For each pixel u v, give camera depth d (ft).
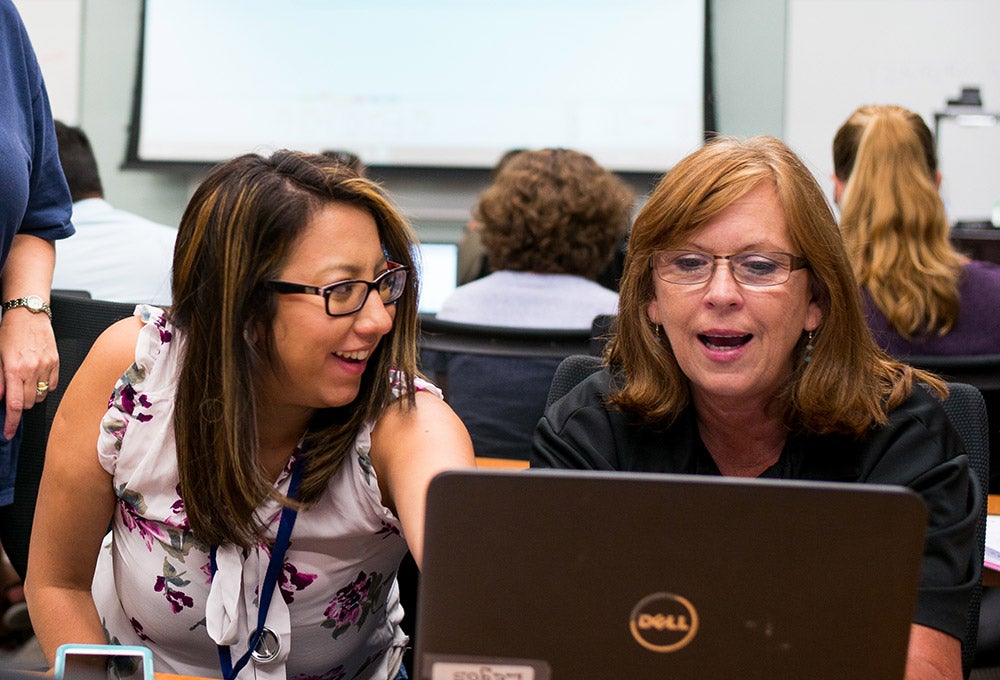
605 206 7.75
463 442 4.00
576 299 7.79
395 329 4.03
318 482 4.02
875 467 4.04
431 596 2.60
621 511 2.55
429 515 2.56
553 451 4.33
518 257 7.86
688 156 4.01
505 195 7.79
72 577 4.40
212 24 17.62
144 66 17.69
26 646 3.78
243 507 3.92
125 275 8.64
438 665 2.63
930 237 6.85
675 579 2.57
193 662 4.36
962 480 3.95
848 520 2.54
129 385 4.09
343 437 4.03
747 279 3.83
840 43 16.07
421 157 17.56
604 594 2.58
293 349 3.72
